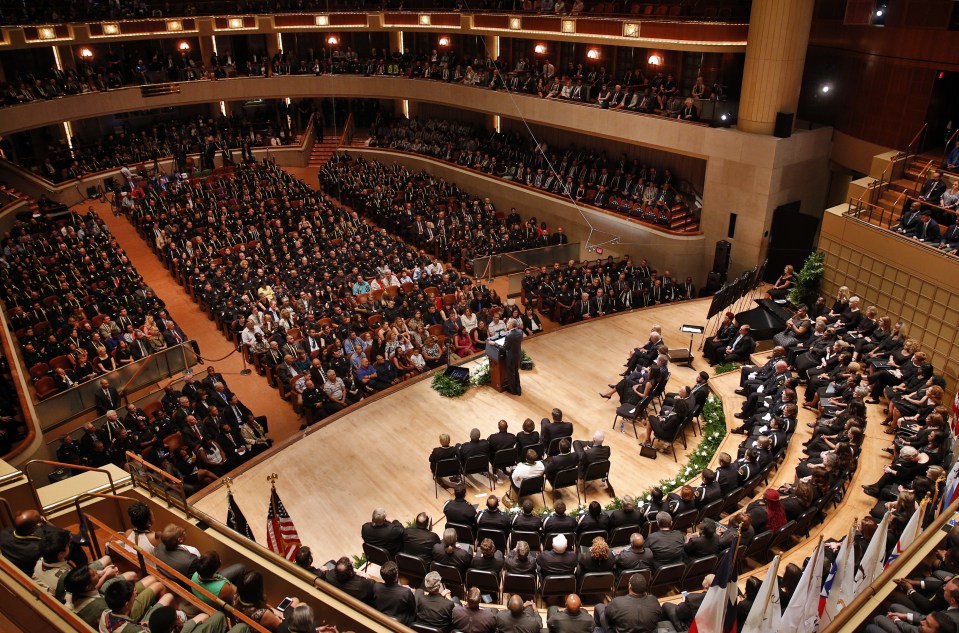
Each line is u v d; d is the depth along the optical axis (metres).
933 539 7.90
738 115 22.41
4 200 26.97
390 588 7.70
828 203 23.88
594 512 9.65
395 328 18.03
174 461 13.48
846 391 13.02
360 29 35.66
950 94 18.92
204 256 24.59
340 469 12.99
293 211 28.23
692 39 23.25
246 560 7.42
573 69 29.06
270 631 5.70
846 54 21.50
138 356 18.52
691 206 25.81
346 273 23.48
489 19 30.88
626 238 25.36
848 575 7.60
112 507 8.06
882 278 16.84
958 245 15.07
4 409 13.68
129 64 34.66
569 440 11.52
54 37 30.92
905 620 6.75
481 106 31.58
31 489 7.31
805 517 9.79
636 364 15.10
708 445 13.34
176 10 36.22
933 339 15.56
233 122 36.75
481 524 9.84
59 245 23.89
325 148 37.12
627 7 28.16
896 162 18.38
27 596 5.39
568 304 21.61
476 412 14.77
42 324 19.39
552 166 29.56
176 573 6.21
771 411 12.79
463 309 19.53
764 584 6.73
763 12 20.62
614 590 8.90
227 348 20.55
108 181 31.64
